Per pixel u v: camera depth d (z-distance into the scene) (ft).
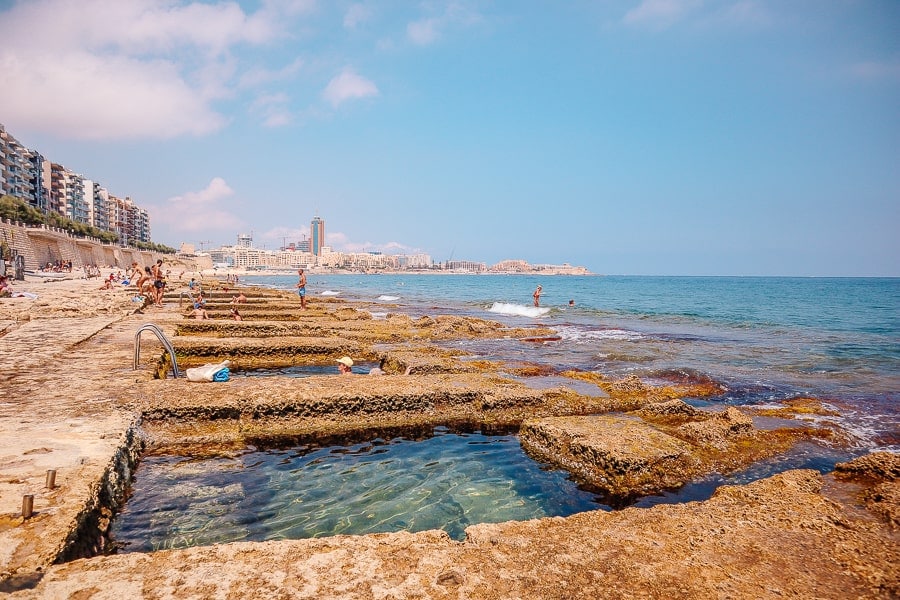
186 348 51.06
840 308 169.07
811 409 39.19
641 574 13.08
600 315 133.59
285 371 50.90
